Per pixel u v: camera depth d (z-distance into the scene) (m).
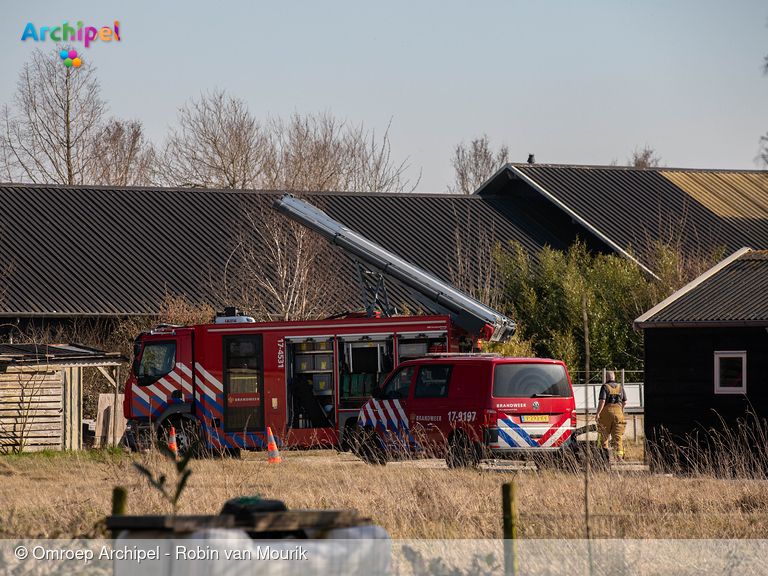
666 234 123.44
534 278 103.88
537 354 97.38
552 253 105.75
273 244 110.94
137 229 115.69
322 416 63.38
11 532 28.50
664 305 61.16
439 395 55.00
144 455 51.94
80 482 44.31
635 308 94.81
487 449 51.97
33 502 36.41
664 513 33.28
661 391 58.78
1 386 68.25
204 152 185.12
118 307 100.19
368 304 74.12
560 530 30.58
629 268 102.00
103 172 196.25
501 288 105.62
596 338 93.56
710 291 61.62
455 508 33.72
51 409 69.69
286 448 64.25
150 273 106.94
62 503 35.12
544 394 53.44
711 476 46.50
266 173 185.00
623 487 37.34
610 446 64.81
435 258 117.00
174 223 118.06
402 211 130.12
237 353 64.81
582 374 91.31
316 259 105.31
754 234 127.75
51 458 60.91
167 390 66.19
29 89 184.38
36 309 97.00
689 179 146.88
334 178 182.75
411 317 62.91
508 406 52.56
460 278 107.06
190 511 32.78
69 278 103.62
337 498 36.28
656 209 132.50
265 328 64.56
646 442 58.72
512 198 142.38
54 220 114.88
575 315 94.56
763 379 55.09
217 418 64.38
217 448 63.88
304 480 43.41
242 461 56.34
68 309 98.38
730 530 31.19
